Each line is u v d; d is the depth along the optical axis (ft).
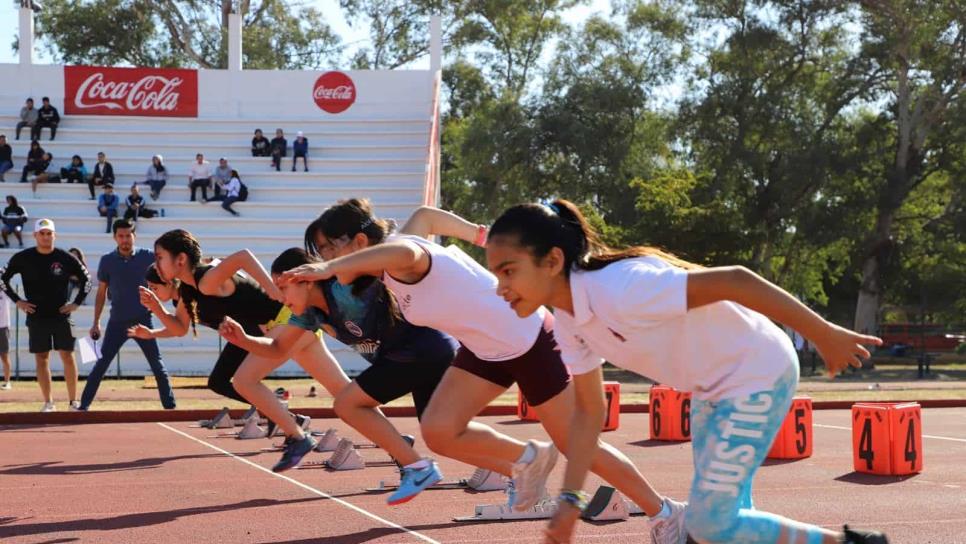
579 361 11.73
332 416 42.91
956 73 116.67
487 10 152.25
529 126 129.29
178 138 86.28
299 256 21.31
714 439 10.73
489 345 15.46
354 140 86.79
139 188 80.23
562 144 128.98
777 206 119.34
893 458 25.00
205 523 18.66
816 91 122.83
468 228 17.84
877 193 118.21
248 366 24.18
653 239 98.94
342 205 16.28
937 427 39.04
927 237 128.67
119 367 62.28
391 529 17.89
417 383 17.79
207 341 67.67
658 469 26.14
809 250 132.67
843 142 119.75
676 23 130.11
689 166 138.62
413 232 17.47
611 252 10.94
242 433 33.99
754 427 10.62
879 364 114.93
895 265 122.62
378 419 17.51
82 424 39.88
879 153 120.37
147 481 24.21
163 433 36.14
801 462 27.73
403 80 88.74
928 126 119.14
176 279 24.61
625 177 131.95
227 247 75.10
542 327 15.58
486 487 22.16
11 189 78.89
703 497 10.67
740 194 121.90
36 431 36.99
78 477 25.00
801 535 10.59
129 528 18.24
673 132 127.13
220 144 86.17
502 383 15.93
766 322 11.02
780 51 119.55
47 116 83.46
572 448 11.76
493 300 15.34
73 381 41.37
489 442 16.06
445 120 159.33
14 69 87.04
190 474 25.44
